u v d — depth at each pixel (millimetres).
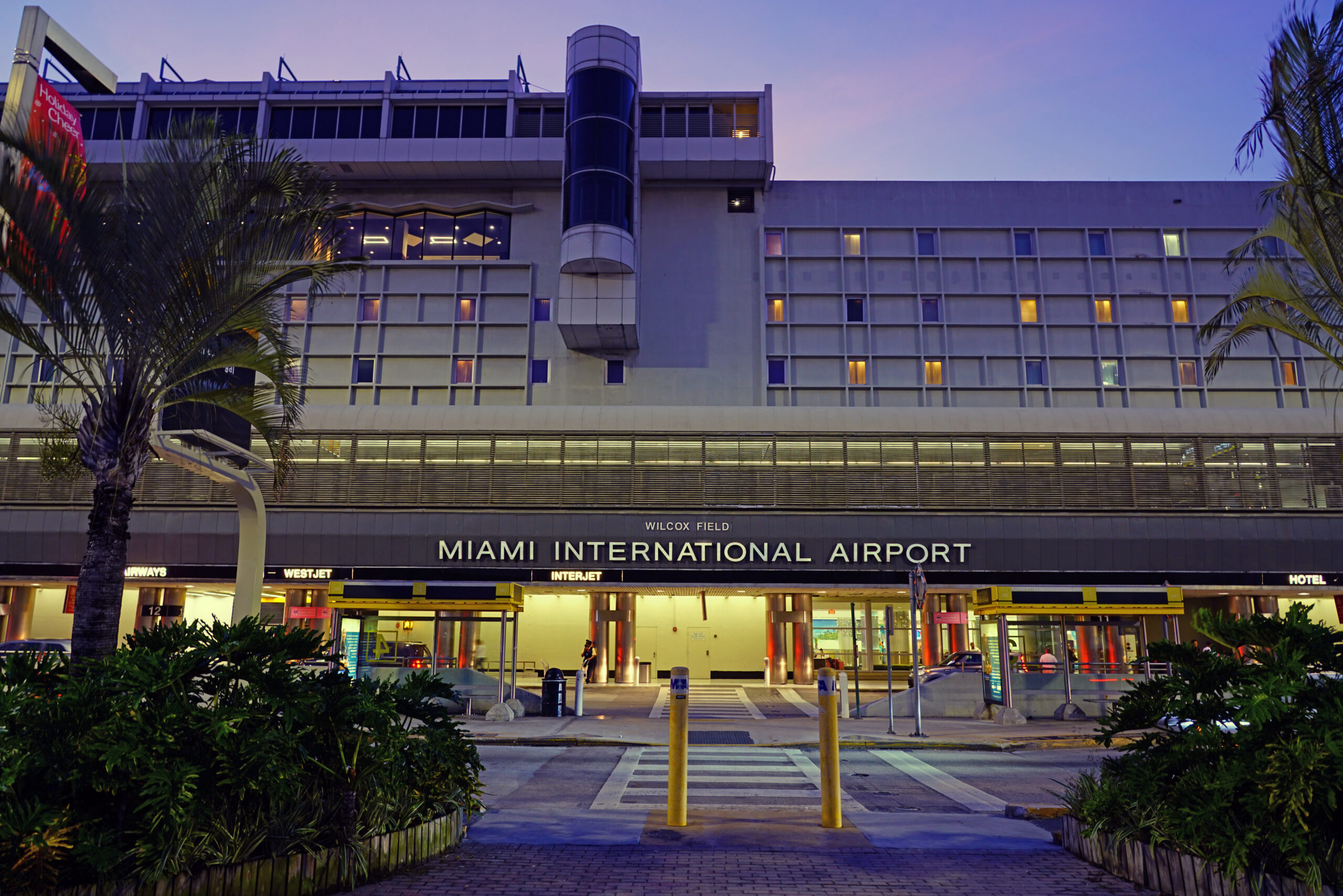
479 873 6574
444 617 25656
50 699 5602
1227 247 45375
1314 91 10328
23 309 42219
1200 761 6410
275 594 37094
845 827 8602
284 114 45938
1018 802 11516
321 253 12469
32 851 4660
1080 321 44688
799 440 35500
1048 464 35156
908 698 25156
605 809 9711
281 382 14000
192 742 5840
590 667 38031
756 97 45969
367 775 6551
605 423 35469
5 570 34656
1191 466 35125
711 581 34656
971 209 46000
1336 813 5453
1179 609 25188
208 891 5309
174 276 11273
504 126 45531
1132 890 6277
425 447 35312
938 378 44438
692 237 45625
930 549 34562
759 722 22781
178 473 35062
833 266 45469
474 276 44875
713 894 6059
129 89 46031
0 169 10539
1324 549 34562
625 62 43094
